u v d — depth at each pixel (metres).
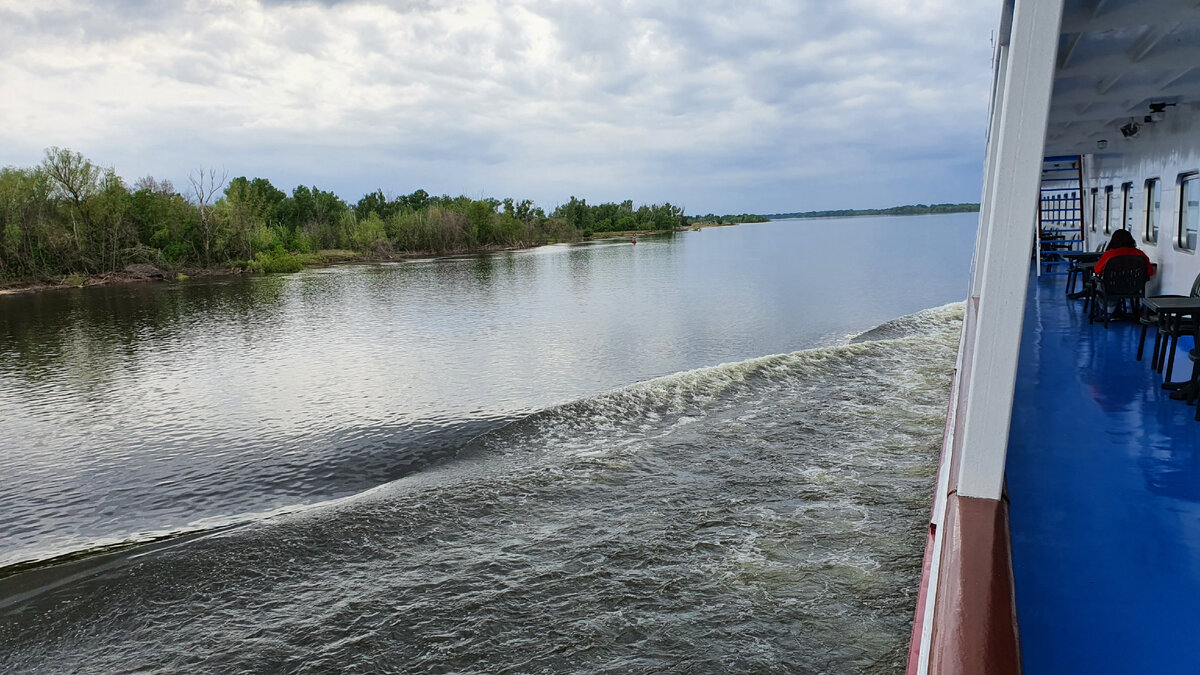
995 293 1.86
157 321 33.81
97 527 9.68
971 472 2.05
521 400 15.49
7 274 59.34
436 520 8.54
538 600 6.64
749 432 11.29
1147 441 4.33
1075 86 5.92
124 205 69.50
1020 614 2.50
